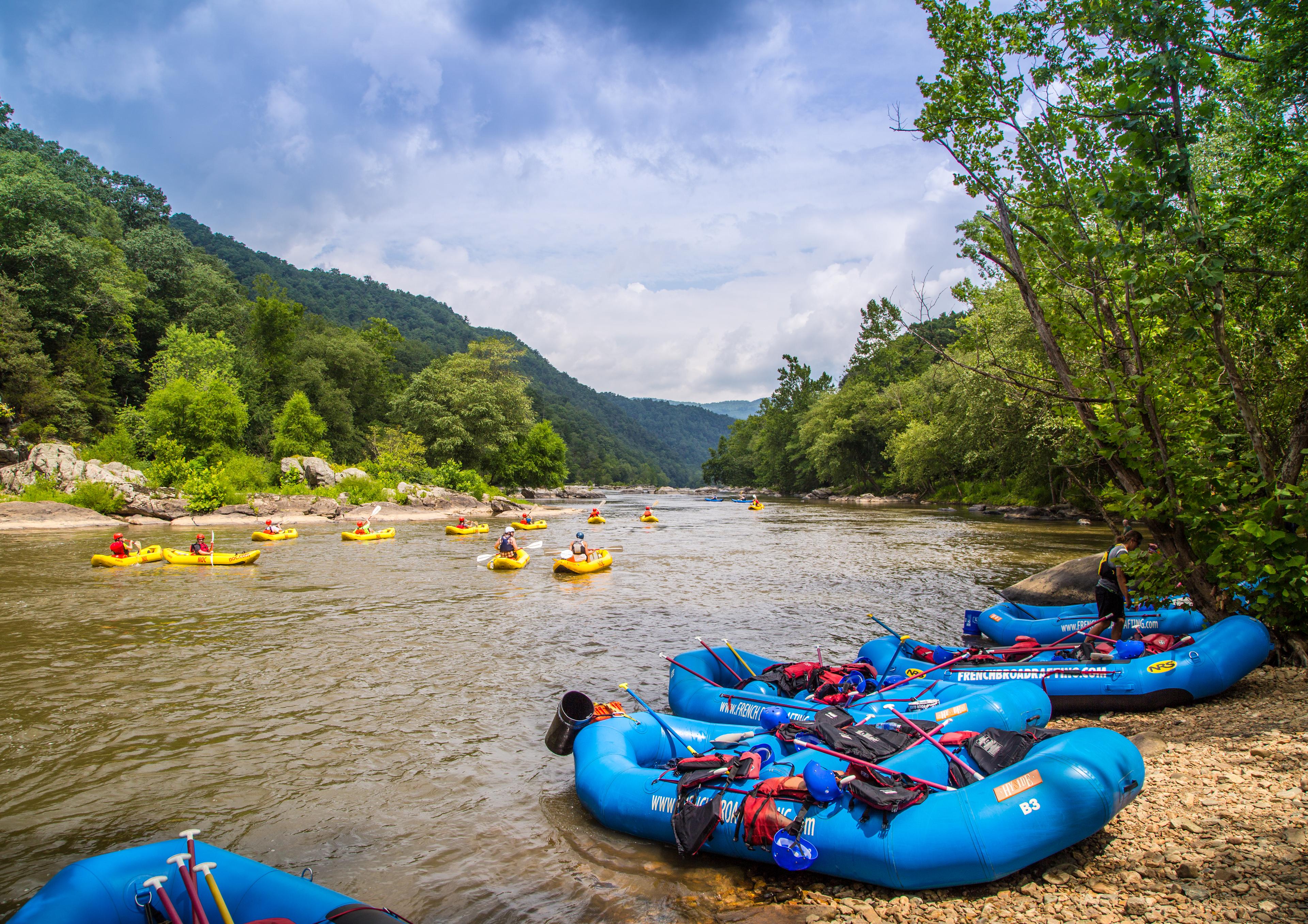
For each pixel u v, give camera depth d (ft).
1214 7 23.41
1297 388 30.48
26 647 36.99
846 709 21.57
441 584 57.62
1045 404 41.04
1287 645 26.16
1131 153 23.65
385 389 241.14
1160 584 27.84
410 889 15.57
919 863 14.11
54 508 101.50
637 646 37.01
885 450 199.93
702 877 15.76
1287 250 24.81
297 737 24.75
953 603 47.96
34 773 21.91
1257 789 16.30
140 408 154.20
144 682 30.96
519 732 25.17
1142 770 14.87
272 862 16.79
